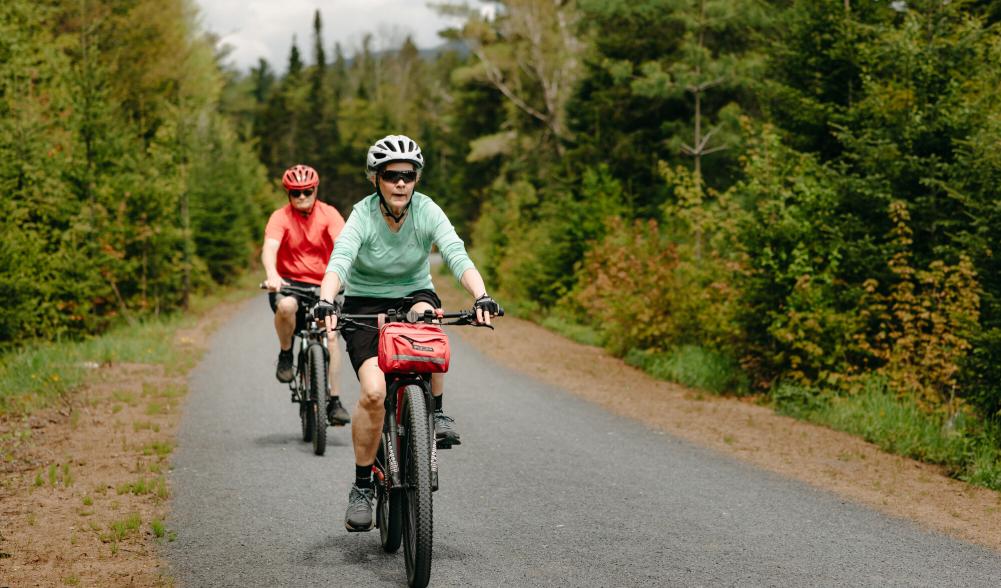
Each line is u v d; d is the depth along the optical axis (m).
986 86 10.09
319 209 7.34
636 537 5.06
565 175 26.62
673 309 13.59
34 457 6.64
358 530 4.56
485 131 49.91
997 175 8.35
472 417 8.91
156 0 27.17
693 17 23.38
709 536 5.12
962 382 8.49
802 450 7.84
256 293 27.88
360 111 92.50
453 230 4.51
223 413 8.69
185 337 15.03
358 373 4.46
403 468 4.30
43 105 15.25
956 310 8.88
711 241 12.86
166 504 5.55
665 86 23.08
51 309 12.62
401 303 4.66
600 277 17.06
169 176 17.92
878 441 8.40
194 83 30.58
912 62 10.36
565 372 12.58
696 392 11.27
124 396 9.14
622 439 8.04
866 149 10.40
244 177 36.28
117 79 24.88
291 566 4.46
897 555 4.86
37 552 4.54
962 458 7.57
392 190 4.32
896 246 9.97
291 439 7.61
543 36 35.56
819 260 10.54
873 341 10.57
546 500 5.85
